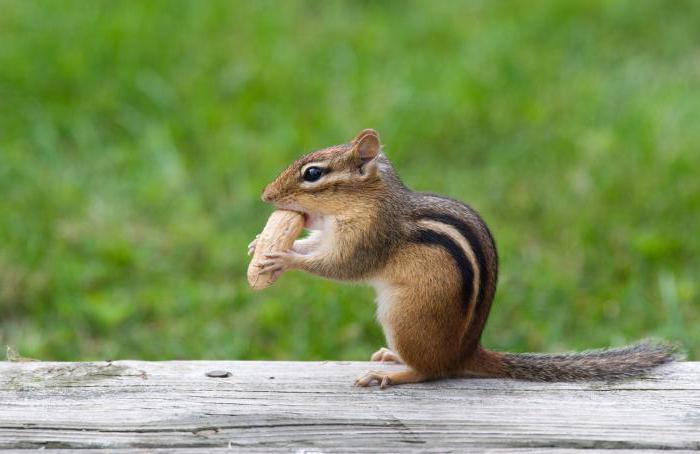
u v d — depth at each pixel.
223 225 14.98
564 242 14.10
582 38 20.39
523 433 6.73
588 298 13.03
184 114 17.56
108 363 7.69
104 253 13.91
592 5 21.70
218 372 7.58
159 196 15.44
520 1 22.14
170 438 6.68
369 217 8.12
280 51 19.44
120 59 18.45
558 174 15.66
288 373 7.62
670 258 13.72
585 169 15.54
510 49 19.67
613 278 13.48
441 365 7.64
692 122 16.61
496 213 15.02
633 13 21.52
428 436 6.71
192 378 7.47
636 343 8.02
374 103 17.66
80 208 14.92
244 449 6.57
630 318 12.56
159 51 18.84
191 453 6.52
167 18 19.97
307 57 19.47
